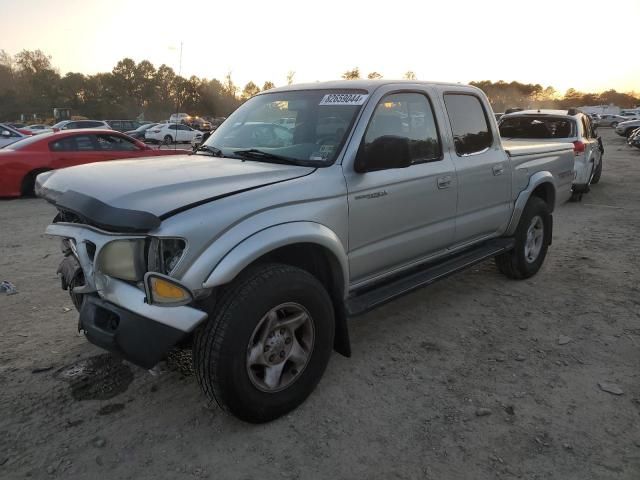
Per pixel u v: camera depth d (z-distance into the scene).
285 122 3.86
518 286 5.46
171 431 2.97
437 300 5.04
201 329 2.79
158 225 2.56
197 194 2.77
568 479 2.65
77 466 2.68
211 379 2.77
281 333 3.03
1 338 4.04
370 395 3.38
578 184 10.35
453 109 4.40
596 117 60.34
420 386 3.50
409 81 4.04
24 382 3.42
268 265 2.97
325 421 3.10
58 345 3.94
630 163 19.33
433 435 2.99
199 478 2.62
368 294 3.71
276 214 2.91
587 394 3.42
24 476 2.60
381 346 4.06
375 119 3.61
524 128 10.53
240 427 3.02
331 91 3.86
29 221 8.44
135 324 2.63
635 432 3.03
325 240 3.13
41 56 103.94
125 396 3.31
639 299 5.08
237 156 3.71
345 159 3.37
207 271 2.61
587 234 7.87
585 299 5.09
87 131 11.41
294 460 2.77
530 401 3.34
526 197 5.20
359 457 2.80
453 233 4.40
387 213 3.64
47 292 5.05
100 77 96.25
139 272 2.68
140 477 2.62
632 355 3.96
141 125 39.91
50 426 2.99
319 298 3.14
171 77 96.62
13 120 88.12
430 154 4.10
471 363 3.82
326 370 3.68
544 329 4.41
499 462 2.78
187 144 35.47
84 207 2.74
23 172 10.57
